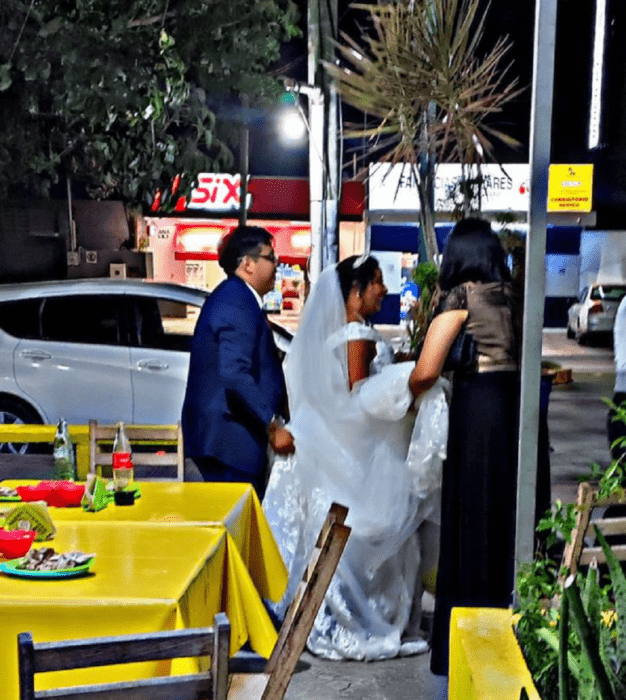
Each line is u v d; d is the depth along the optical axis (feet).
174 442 16.26
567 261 93.86
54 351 25.46
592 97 81.66
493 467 12.66
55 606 8.54
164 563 9.96
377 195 60.95
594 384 50.70
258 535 13.83
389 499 13.71
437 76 15.62
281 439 14.56
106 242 77.10
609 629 8.05
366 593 14.26
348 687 13.00
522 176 38.75
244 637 11.45
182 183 24.23
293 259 89.97
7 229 50.34
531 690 7.47
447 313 12.66
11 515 10.89
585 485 9.18
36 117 24.94
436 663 13.25
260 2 22.91
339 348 13.92
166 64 21.93
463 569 12.85
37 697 6.44
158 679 6.68
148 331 25.90
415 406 13.60
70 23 20.36
